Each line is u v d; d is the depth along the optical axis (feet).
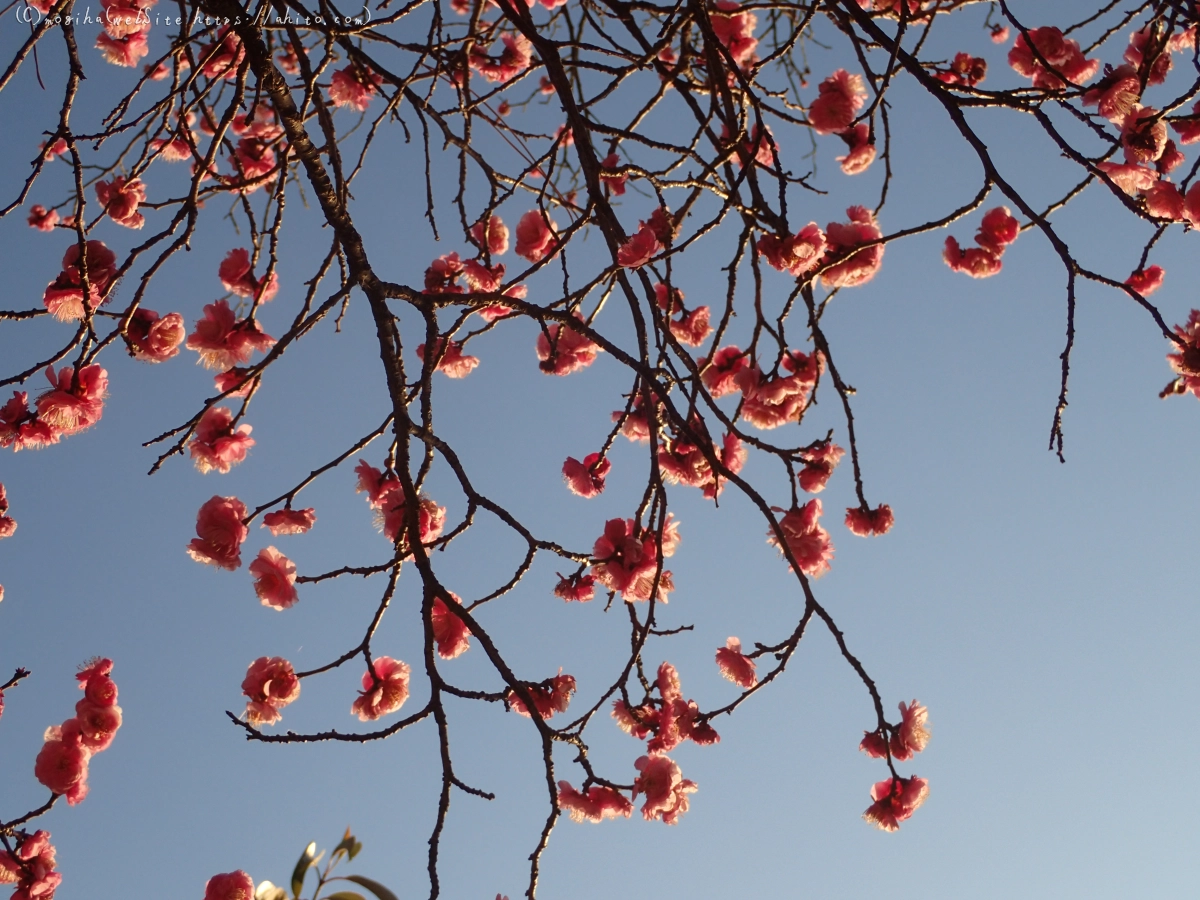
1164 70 4.46
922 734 4.05
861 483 4.17
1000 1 4.11
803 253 4.02
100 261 4.08
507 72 4.98
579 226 4.18
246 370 4.15
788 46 4.15
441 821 3.73
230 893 3.98
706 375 4.39
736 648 4.29
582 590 4.24
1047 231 3.97
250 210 4.20
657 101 4.22
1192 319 4.11
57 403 4.03
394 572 3.88
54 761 4.29
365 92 4.42
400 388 3.97
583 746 3.90
